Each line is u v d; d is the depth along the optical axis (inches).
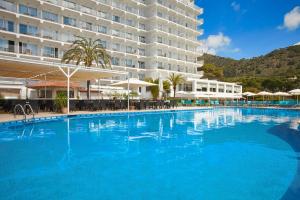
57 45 1631.4
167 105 1090.1
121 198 160.9
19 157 257.1
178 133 439.8
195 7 2618.1
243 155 280.7
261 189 177.8
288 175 209.2
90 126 511.8
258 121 666.2
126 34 2095.2
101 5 1867.6
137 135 411.5
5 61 581.6
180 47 2471.7
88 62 1275.8
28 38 1485.0
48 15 1615.4
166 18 2315.5
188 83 2050.9
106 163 241.4
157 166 233.6
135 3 2122.3
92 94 1401.3
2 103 690.8
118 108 919.7
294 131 475.8
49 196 161.8
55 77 944.3
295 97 1993.1
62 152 283.6
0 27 1389.0
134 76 2130.9
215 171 219.3
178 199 160.7
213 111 1084.5
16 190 171.0
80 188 176.4
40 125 509.7
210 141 365.4
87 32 1779.0
